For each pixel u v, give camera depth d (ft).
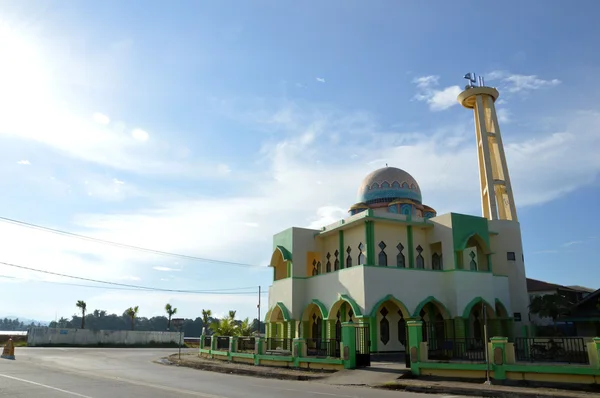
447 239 99.91
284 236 115.96
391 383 57.93
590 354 50.96
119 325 437.17
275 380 65.26
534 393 47.60
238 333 151.84
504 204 121.19
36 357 101.14
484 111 122.83
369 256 97.55
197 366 87.76
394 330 95.04
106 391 46.06
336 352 76.38
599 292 86.17
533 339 68.39
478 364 57.77
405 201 113.19
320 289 103.19
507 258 107.14
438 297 95.81
